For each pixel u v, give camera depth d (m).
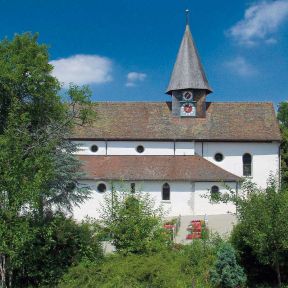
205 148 49.47
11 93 29.55
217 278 21.52
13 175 19.33
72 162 38.38
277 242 19.70
